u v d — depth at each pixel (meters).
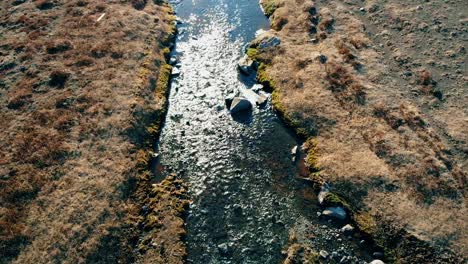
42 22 41.66
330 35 39.19
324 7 42.88
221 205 28.11
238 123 33.72
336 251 25.31
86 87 34.62
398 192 27.05
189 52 40.91
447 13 40.50
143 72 36.78
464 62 35.59
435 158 28.50
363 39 38.34
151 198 28.44
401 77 34.91
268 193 28.70
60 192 27.30
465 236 24.67
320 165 29.48
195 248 25.86
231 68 38.75
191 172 30.33
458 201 26.28
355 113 32.06
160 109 34.59
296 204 27.94
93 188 27.70
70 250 24.56
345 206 27.23
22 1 45.09
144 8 44.88
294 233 26.30
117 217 26.69
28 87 34.44
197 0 48.50
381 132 30.38
